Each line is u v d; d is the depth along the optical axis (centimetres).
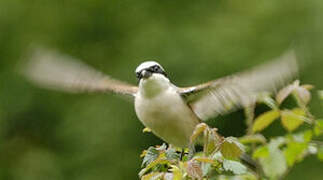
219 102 551
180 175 454
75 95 1594
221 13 1638
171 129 584
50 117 1625
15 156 1608
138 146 1465
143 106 586
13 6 1834
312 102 1201
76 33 1847
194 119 577
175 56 1510
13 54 1788
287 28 1525
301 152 562
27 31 1823
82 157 1480
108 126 1469
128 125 1464
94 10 1853
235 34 1534
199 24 1622
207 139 477
